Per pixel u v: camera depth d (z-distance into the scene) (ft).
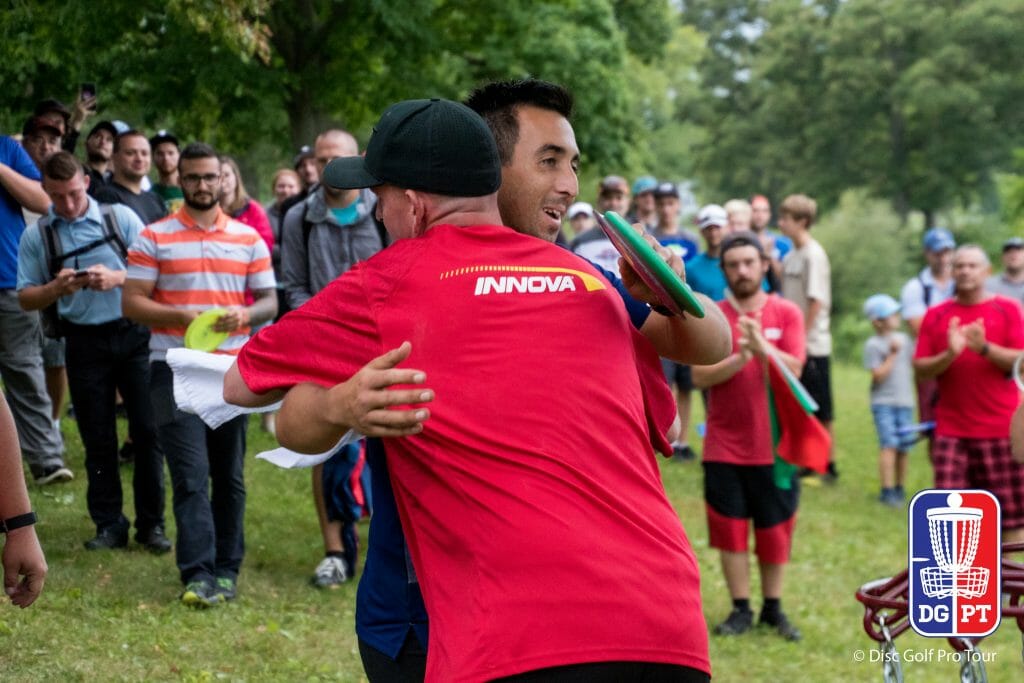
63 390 34.40
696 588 10.39
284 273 27.17
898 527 41.42
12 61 35.19
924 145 235.81
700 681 10.18
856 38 240.73
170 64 46.88
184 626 23.16
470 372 10.30
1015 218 150.20
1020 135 229.45
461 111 11.21
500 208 12.34
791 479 28.12
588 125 72.84
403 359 9.94
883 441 44.83
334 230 26.86
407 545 10.70
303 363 10.76
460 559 10.04
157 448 27.78
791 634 28.45
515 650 9.64
